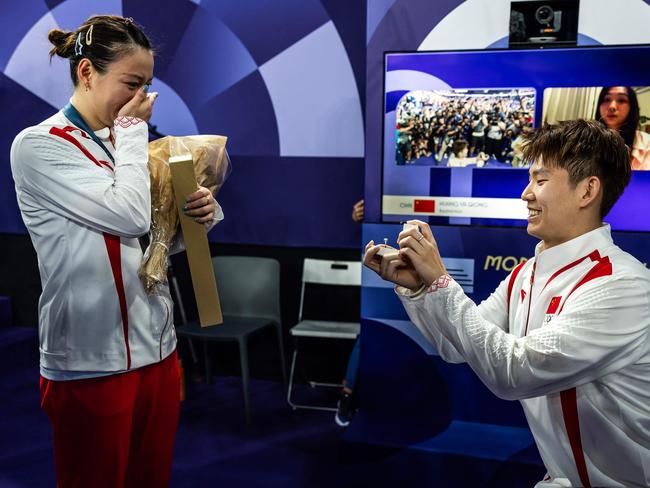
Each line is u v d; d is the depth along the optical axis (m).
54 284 1.57
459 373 3.08
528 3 2.82
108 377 1.61
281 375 4.26
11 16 4.43
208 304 1.70
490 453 2.74
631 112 2.74
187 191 1.56
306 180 4.09
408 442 2.85
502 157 2.91
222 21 4.10
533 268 1.37
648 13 2.74
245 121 4.14
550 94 2.82
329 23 3.93
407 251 1.23
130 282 1.62
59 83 4.42
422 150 3.00
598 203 1.26
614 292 1.17
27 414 3.62
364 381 3.21
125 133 1.54
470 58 2.89
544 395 1.28
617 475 1.27
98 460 1.63
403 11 2.99
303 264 4.17
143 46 1.55
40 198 1.54
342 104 3.97
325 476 2.97
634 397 1.20
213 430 3.48
